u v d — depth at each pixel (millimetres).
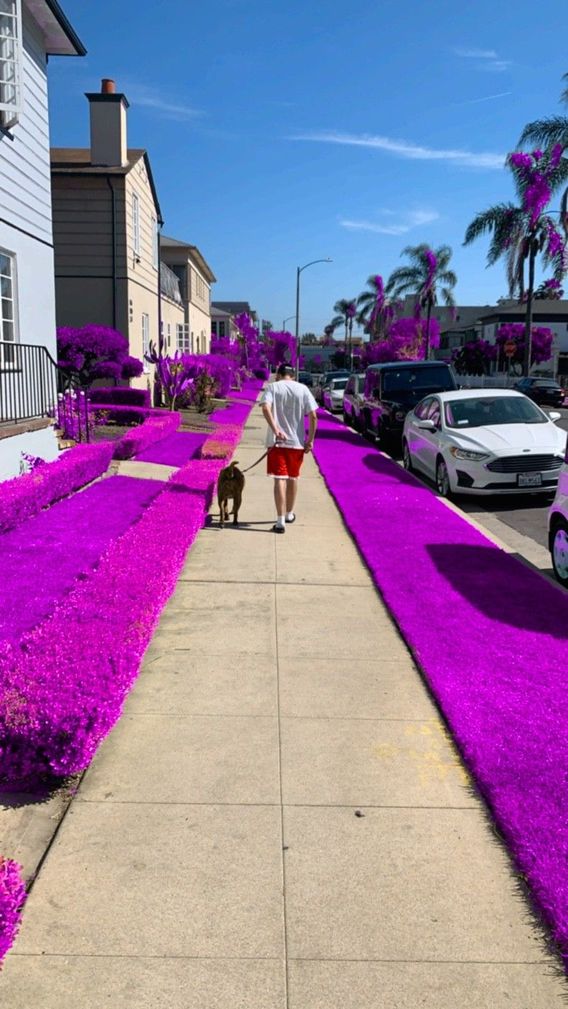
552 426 12039
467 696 4406
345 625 5809
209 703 4473
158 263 27016
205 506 9250
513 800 3361
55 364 11734
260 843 3180
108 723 3693
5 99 9812
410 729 4180
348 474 13234
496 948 2639
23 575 6145
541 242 35688
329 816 3373
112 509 8938
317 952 2609
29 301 11289
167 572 5770
